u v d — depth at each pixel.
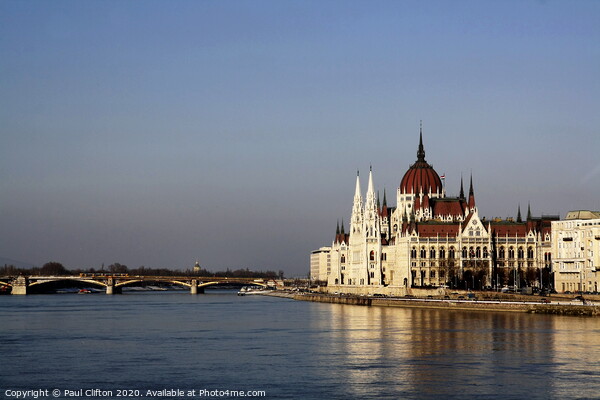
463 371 198.88
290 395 175.00
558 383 184.00
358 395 174.62
